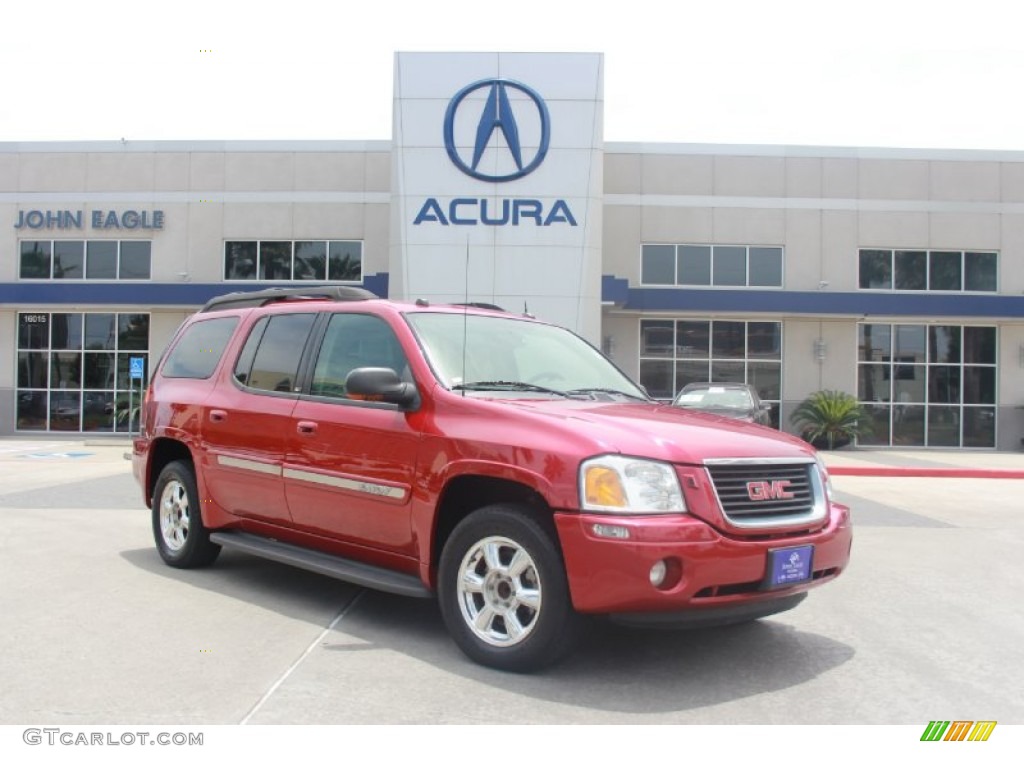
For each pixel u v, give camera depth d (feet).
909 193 83.10
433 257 71.82
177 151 84.74
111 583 20.63
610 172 83.10
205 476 20.99
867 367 83.10
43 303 81.51
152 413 23.30
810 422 79.71
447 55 72.33
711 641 17.10
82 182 85.05
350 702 13.30
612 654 16.01
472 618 15.11
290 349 19.85
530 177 71.92
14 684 13.85
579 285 71.46
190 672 14.48
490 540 14.84
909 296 78.89
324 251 84.07
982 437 82.94
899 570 24.90
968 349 83.15
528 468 14.25
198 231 84.28
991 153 83.25
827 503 15.78
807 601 20.85
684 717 13.10
